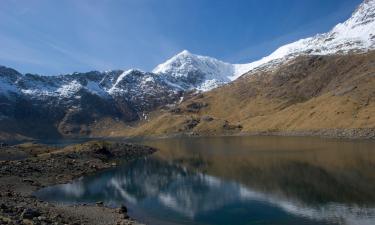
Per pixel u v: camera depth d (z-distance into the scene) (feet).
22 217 138.62
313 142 605.31
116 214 184.34
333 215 183.42
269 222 177.58
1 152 446.19
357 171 293.23
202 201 226.38
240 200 224.33
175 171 364.58
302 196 225.15
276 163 368.89
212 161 429.38
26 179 290.97
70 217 163.43
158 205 219.20
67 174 336.49
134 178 325.83
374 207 193.88
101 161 437.99
